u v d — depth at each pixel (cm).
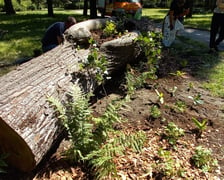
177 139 379
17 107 284
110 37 563
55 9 3519
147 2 3606
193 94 524
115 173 296
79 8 3584
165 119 425
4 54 784
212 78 605
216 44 804
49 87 345
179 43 910
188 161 342
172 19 795
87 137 318
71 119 320
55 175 305
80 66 418
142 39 541
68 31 504
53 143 326
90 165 316
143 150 349
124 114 432
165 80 578
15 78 348
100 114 429
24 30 1245
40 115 297
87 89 412
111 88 518
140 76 541
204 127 397
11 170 306
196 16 2030
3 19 1766
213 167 337
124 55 526
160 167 324
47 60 417
